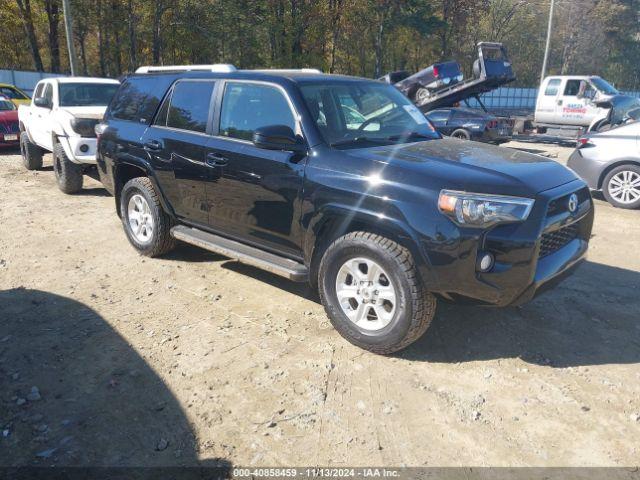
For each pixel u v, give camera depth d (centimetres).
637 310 454
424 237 334
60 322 423
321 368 360
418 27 3884
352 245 365
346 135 409
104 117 596
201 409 318
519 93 4344
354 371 357
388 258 348
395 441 292
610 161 834
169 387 339
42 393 331
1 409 315
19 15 3766
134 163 538
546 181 359
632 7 5844
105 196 860
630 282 518
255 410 317
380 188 352
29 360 368
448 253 329
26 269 536
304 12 3756
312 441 292
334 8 3778
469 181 336
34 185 940
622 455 282
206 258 571
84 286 495
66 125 812
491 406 322
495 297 337
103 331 410
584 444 290
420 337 399
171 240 554
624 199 835
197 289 490
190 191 485
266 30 3609
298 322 427
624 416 314
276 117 421
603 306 461
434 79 1684
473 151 406
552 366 366
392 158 368
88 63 4716
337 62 4734
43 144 953
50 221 709
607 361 373
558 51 6241
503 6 5453
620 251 618
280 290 490
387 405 322
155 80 541
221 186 453
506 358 375
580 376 355
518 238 330
